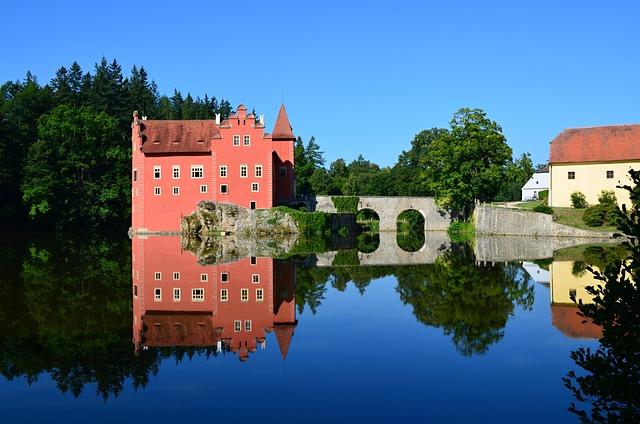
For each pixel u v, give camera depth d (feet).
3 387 47.06
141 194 255.29
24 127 288.71
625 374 30.60
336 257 152.76
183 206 255.70
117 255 152.66
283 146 277.44
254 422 39.52
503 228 235.40
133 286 97.76
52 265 126.31
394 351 57.36
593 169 239.71
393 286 99.50
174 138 261.03
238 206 251.39
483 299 85.66
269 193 255.91
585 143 245.86
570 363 52.70
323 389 46.26
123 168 302.25
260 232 246.68
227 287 97.96
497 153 256.93
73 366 52.65
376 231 302.86
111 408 42.45
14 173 267.59
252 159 255.50
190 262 135.64
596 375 31.63
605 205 209.77
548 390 45.55
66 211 277.44
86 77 377.50
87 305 80.79
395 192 422.00
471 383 47.39
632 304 29.81
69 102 336.90
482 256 150.00
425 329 66.69
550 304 80.94
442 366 52.11
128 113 363.76
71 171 289.74
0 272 113.09
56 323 69.67
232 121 255.29
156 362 53.98
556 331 65.00
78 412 41.70
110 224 305.32
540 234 219.00
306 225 251.80
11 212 258.37
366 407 42.19
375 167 565.53
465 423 39.09
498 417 40.11
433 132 450.30
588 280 102.01
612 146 240.53
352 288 97.91
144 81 430.20
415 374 49.90
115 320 71.77
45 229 279.49
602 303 30.48
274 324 70.38
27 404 43.32
